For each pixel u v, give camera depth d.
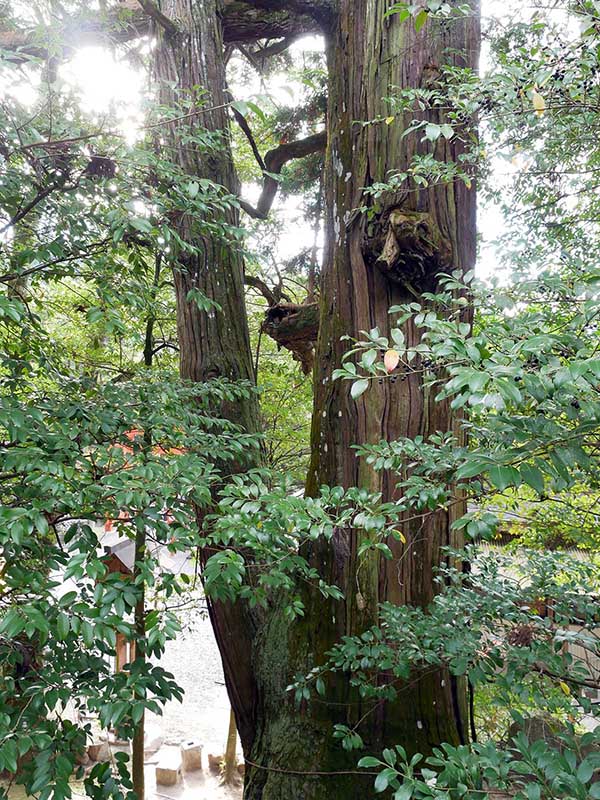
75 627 1.12
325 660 2.50
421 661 1.91
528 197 2.05
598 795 0.72
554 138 1.56
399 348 1.08
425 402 2.43
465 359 0.87
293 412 5.11
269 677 2.69
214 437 2.13
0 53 1.33
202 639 7.47
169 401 2.05
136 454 1.66
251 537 1.45
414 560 2.38
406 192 2.12
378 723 2.38
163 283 3.04
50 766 1.11
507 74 1.39
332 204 2.79
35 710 1.20
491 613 1.64
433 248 2.28
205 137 2.05
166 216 1.94
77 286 2.95
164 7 3.06
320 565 2.57
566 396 0.83
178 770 4.83
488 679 1.67
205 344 2.99
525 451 0.84
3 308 1.30
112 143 1.70
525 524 2.83
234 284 3.13
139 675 1.33
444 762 0.88
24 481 1.38
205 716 5.88
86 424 1.68
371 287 2.52
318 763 2.40
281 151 4.11
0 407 1.43
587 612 1.63
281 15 3.41
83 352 3.74
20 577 1.24
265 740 2.66
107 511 1.45
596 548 2.56
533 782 0.80
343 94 2.77
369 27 2.62
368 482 2.43
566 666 1.52
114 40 2.58
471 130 1.74
